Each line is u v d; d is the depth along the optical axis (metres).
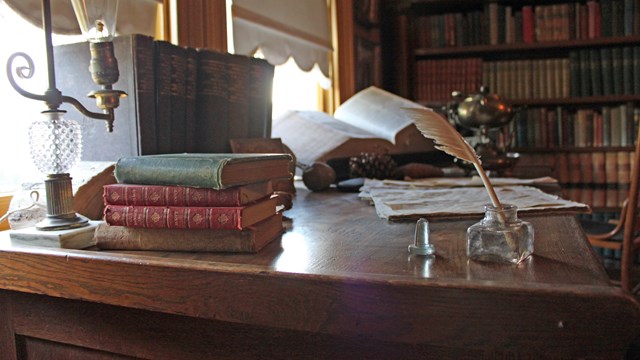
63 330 0.78
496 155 2.01
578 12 3.08
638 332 0.47
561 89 3.13
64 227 0.80
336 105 2.86
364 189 1.50
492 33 3.18
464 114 2.15
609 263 3.14
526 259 0.67
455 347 0.55
